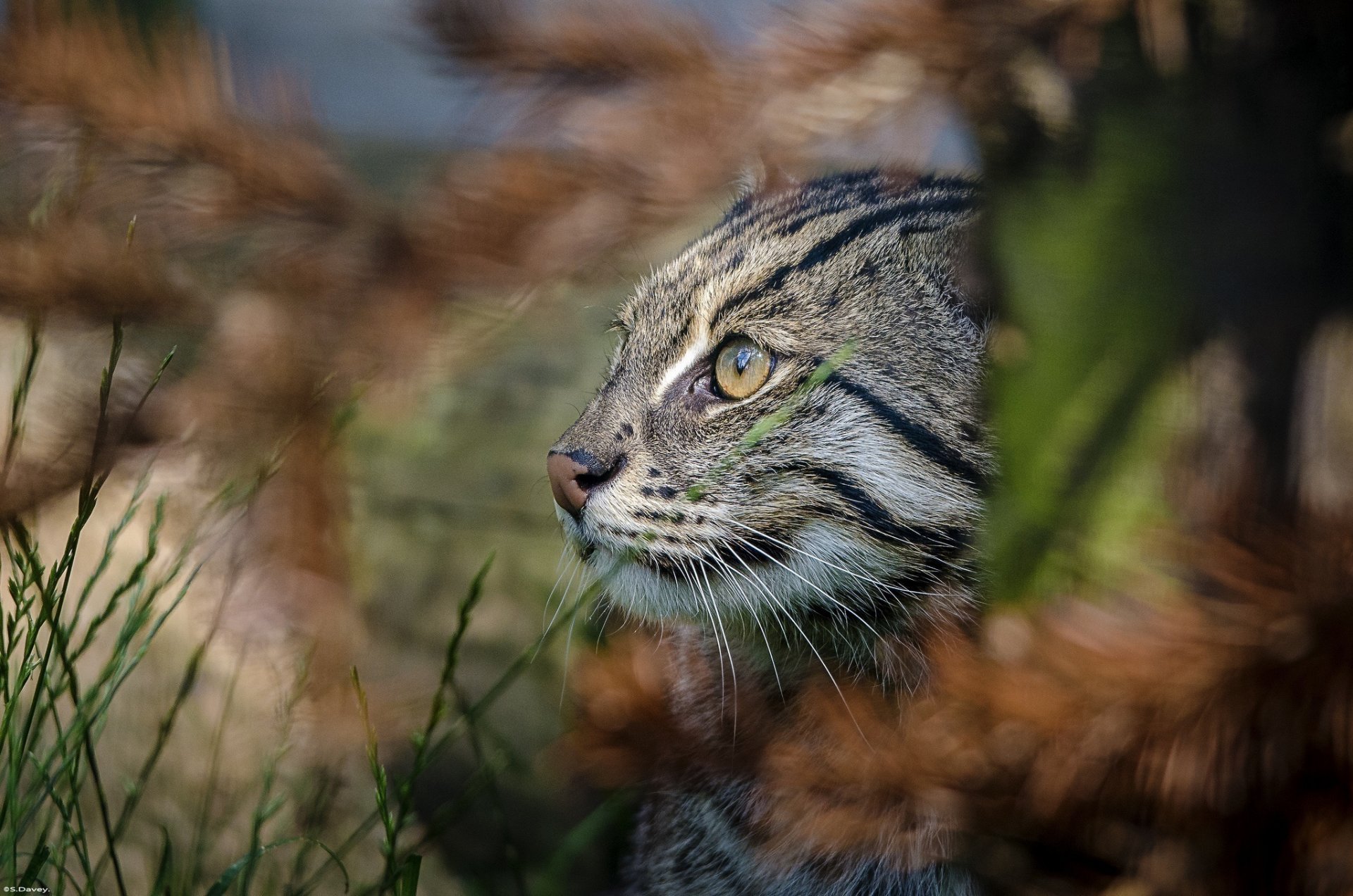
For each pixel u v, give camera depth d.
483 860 2.60
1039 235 2.31
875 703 2.42
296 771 2.54
